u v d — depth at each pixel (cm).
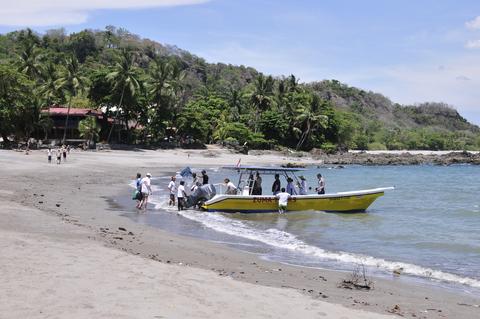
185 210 2461
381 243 1797
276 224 2158
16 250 1100
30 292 802
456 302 1024
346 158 9869
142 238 1558
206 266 1209
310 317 805
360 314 848
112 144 7781
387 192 4300
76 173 4150
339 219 2347
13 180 3203
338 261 1434
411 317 876
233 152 8781
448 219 2539
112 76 7606
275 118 10369
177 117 8825
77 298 789
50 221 1639
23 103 6344
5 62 8762
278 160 8431
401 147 16250
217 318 750
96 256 1113
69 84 7525
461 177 6525
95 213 2142
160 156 7225
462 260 1533
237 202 2425
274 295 927
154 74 8444
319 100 10881
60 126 7725
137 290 863
